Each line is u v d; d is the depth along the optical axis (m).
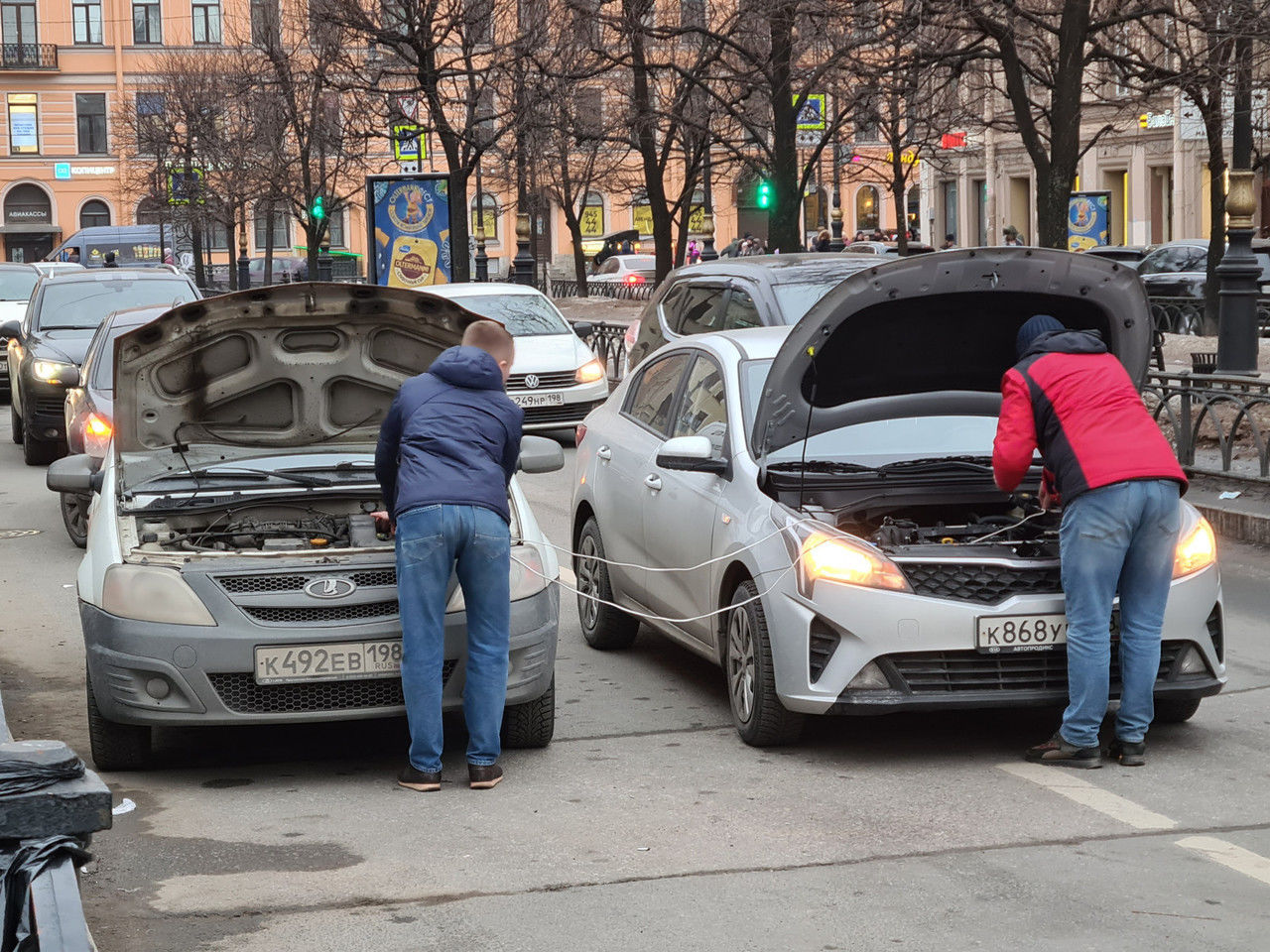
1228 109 23.78
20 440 19.47
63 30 72.62
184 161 50.50
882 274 6.64
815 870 5.21
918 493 7.14
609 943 4.59
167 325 6.79
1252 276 15.04
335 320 6.98
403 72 29.34
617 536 8.39
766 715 6.65
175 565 6.29
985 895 4.96
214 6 72.94
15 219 73.25
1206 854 5.33
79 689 7.96
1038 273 6.75
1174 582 6.54
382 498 7.29
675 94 27.69
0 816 3.54
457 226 28.31
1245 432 14.01
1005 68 18.91
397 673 6.23
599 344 24.59
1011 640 6.34
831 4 20.41
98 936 4.68
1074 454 6.27
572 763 6.58
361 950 4.56
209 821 5.83
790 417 7.05
